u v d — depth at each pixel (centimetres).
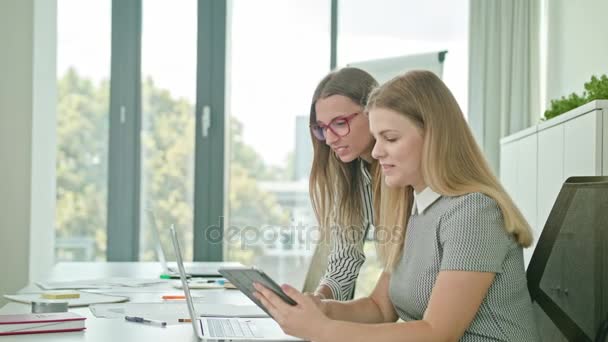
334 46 513
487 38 495
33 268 466
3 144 459
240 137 510
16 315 166
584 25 414
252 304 208
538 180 342
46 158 477
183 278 156
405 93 151
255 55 511
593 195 135
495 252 141
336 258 227
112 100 498
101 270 322
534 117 493
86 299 213
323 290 221
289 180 512
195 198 503
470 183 148
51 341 146
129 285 258
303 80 514
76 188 495
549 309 150
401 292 164
